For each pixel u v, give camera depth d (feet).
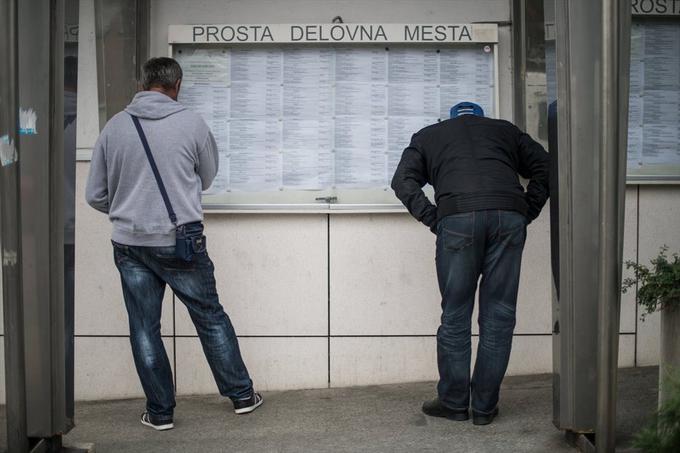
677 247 18.63
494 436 14.96
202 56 18.25
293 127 18.37
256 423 16.21
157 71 15.61
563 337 14.02
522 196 15.19
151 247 15.19
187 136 15.25
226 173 18.37
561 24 13.60
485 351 15.31
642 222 18.60
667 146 18.62
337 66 18.29
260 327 18.53
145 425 16.26
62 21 13.43
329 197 18.38
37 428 13.92
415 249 18.43
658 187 18.56
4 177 12.96
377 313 18.53
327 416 16.53
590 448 13.61
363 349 18.58
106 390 18.66
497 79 18.16
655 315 18.67
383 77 18.31
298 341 18.57
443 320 15.55
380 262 18.47
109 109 18.04
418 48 18.31
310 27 17.99
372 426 15.80
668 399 11.18
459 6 18.15
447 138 15.48
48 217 13.71
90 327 18.54
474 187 14.93
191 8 18.15
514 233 14.98
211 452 14.61
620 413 15.53
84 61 18.02
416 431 15.39
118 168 15.23
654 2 18.21
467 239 14.90
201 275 15.69
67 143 13.79
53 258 13.78
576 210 13.78
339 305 18.51
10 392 13.25
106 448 14.92
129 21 17.81
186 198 15.21
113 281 18.45
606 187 12.71
